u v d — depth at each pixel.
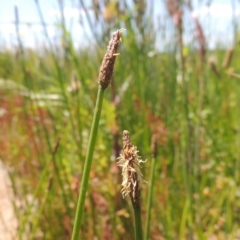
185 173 0.22
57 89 0.30
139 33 0.29
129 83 0.28
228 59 0.26
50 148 0.24
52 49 0.26
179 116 0.29
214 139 0.31
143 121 0.27
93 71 0.30
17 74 0.34
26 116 0.29
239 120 0.29
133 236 0.21
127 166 0.09
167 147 0.29
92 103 0.28
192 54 0.30
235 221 0.26
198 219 0.23
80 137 0.23
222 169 0.30
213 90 0.34
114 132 0.20
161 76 0.31
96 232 0.22
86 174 0.09
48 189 0.18
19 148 0.30
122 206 0.21
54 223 0.23
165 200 0.26
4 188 0.32
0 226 0.27
